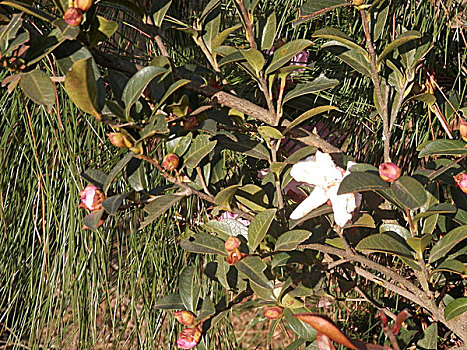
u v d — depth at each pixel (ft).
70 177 4.16
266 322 5.55
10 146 4.41
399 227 3.32
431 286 3.50
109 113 2.78
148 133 2.73
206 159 3.47
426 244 3.10
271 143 3.52
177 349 4.50
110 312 4.51
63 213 4.31
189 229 4.26
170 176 3.04
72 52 2.77
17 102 4.19
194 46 4.68
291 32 4.57
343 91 4.41
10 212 4.49
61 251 4.26
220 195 3.19
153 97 3.25
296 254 3.50
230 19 4.67
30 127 4.12
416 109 4.35
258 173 4.11
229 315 4.66
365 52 3.32
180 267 4.53
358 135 4.74
